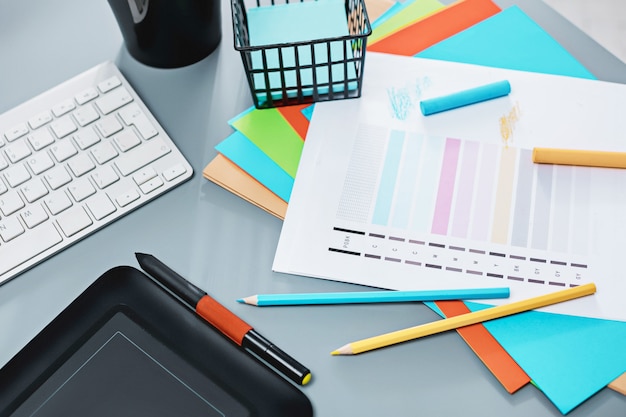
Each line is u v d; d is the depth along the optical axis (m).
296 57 0.60
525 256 0.57
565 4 1.50
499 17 0.71
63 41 0.71
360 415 0.51
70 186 0.61
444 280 0.56
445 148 0.62
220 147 0.63
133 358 0.52
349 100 0.65
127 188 0.61
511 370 0.52
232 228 0.60
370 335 0.54
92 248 0.59
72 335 0.54
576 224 0.58
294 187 0.61
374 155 0.62
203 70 0.69
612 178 0.60
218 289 0.57
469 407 0.51
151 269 0.56
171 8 0.61
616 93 0.65
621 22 1.48
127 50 0.70
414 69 0.67
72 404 0.51
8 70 0.69
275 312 0.56
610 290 0.55
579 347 0.53
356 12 0.64
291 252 0.58
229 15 0.72
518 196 0.60
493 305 0.55
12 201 0.60
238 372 0.52
